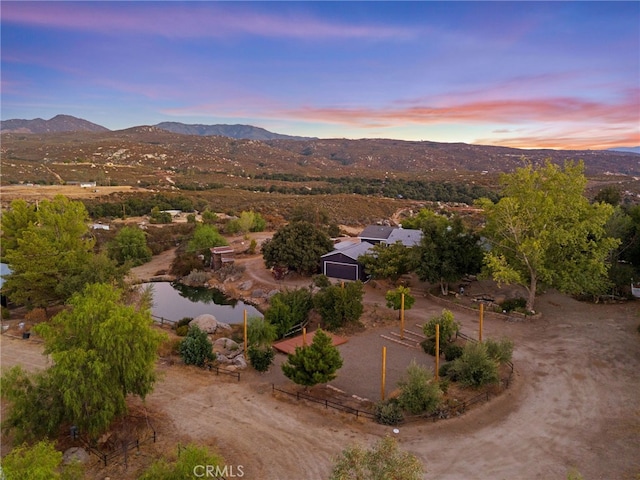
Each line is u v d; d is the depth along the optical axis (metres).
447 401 23.06
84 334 21.27
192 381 26.58
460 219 41.53
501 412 22.38
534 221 35.34
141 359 21.39
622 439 19.69
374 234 59.75
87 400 19.94
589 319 34.69
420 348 31.31
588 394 23.81
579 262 34.88
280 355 31.28
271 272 54.69
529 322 34.78
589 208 35.12
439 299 40.56
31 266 37.72
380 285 46.25
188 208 111.00
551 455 18.77
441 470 17.84
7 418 20.08
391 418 21.42
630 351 28.62
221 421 22.02
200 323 36.47
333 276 50.78
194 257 61.66
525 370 26.84
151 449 19.73
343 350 31.30
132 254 64.56
